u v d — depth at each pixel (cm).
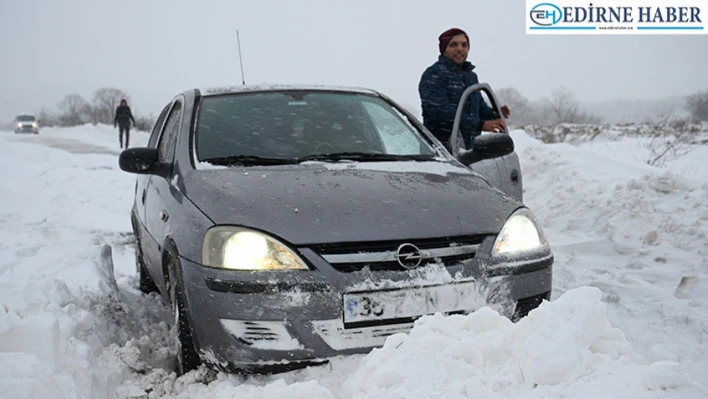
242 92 402
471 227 277
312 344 248
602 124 2572
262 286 250
